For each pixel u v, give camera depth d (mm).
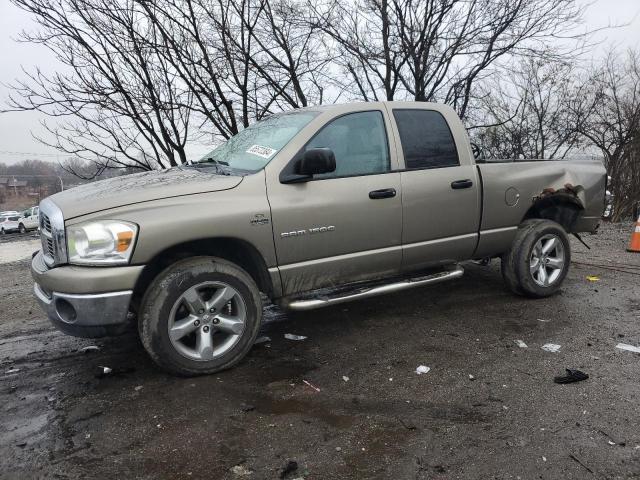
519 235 5203
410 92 9656
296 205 3846
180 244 3543
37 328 5066
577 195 5523
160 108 7566
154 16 7039
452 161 4723
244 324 3738
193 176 3852
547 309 5027
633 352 3904
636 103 13688
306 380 3555
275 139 4156
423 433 2848
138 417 3088
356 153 4223
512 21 9008
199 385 3498
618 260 7488
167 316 3441
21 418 3131
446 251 4727
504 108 13258
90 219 3289
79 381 3662
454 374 3602
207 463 2613
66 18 7059
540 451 2652
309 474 2514
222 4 7473
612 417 2959
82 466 2611
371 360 3891
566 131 13820
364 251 4230
